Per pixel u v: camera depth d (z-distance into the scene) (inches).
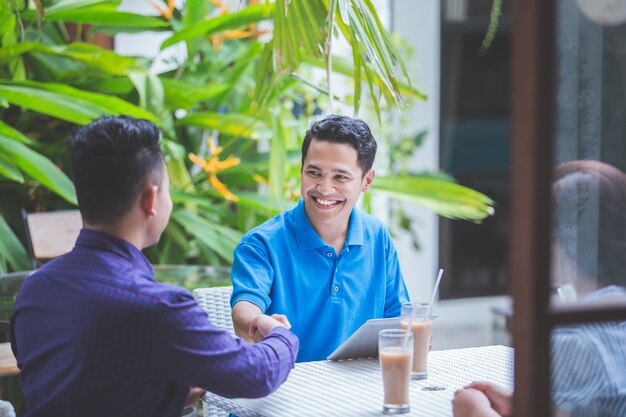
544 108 47.4
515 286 49.9
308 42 109.6
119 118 68.9
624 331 69.1
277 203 165.9
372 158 95.5
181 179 176.6
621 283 78.1
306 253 95.3
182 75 189.2
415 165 257.8
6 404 83.8
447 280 269.1
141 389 67.1
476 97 270.5
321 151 92.7
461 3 263.6
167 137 176.9
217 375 67.9
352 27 100.8
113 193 67.6
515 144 49.1
